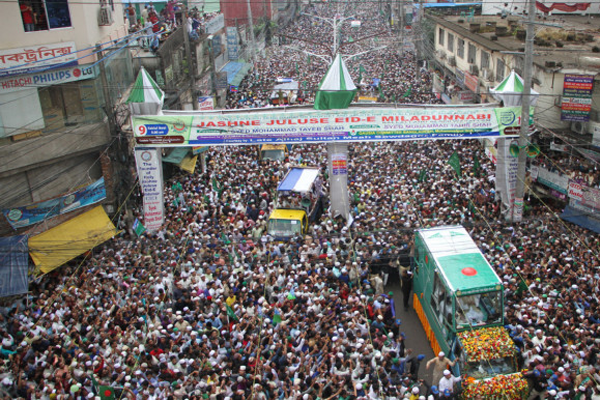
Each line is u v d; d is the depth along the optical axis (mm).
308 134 22750
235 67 51906
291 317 15555
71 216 21344
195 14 41750
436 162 28484
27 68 20250
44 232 20391
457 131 22641
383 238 20547
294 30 81375
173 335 15180
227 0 63281
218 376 13375
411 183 25906
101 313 16203
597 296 16234
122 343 14680
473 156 28734
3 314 17266
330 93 22094
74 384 13133
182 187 27125
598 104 23156
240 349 14445
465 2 56344
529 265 17688
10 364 14438
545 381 13594
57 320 15812
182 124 22359
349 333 14672
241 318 16016
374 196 24469
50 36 21000
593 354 13680
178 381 13188
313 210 24844
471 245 16781
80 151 21859
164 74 31219
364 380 13242
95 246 20750
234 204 24672
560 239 19500
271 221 22250
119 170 23703
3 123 19969
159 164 22828
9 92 20031
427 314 17078
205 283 18031
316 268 18906
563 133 24547
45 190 21344
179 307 17078
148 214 22844
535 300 15859
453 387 13758
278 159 32125
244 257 19938
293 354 14125
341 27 82250
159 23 34000
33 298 18141
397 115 22484
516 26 37312
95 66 22125
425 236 17469
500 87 22781
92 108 22328
